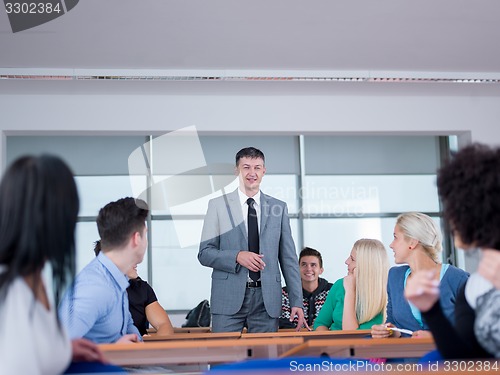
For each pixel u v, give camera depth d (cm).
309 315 538
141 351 231
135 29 498
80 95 632
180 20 487
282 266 481
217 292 465
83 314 266
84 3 453
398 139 794
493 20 502
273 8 473
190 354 237
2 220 158
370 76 609
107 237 288
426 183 796
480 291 180
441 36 532
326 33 519
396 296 332
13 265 158
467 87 650
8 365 156
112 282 286
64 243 162
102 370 189
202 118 645
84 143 679
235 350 238
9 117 625
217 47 539
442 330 172
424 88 650
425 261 329
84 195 676
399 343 229
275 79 605
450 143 745
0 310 158
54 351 168
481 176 171
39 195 158
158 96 641
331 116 661
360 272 388
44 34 500
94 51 536
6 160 664
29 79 583
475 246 176
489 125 679
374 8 477
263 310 462
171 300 712
